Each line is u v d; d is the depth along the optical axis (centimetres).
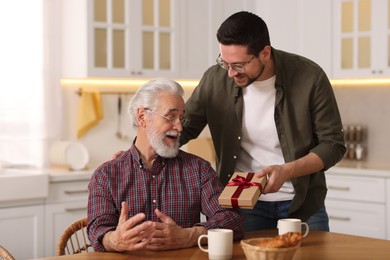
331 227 490
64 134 506
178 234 247
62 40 491
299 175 281
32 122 481
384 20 480
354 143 543
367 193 470
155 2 501
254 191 252
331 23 502
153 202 266
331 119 298
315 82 296
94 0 472
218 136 312
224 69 308
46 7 484
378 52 483
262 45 273
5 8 470
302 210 306
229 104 305
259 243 220
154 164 268
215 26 533
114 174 266
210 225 259
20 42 475
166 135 264
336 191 486
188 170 273
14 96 474
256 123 302
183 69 516
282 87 296
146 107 264
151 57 501
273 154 306
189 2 518
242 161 312
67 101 507
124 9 486
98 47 475
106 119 525
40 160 482
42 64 482
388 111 526
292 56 303
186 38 517
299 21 518
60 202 440
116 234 239
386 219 460
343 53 501
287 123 298
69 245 443
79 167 472
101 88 522
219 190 272
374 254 238
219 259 231
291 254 218
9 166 474
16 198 416
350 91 547
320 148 291
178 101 264
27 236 425
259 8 541
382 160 529
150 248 246
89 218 260
